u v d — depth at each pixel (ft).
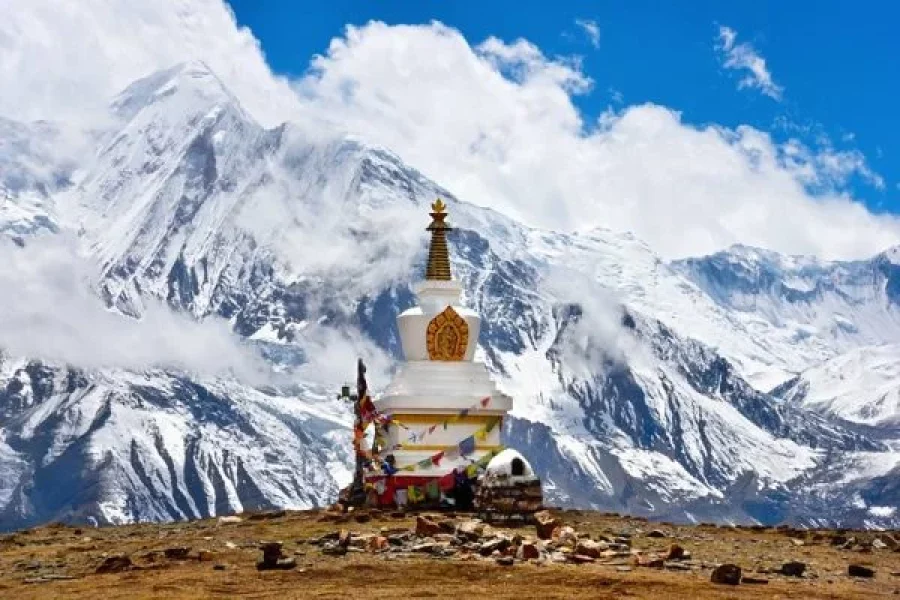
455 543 208.85
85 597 173.58
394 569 188.96
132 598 171.73
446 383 292.81
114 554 212.64
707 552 214.48
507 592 173.27
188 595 172.76
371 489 280.10
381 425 288.51
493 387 295.28
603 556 201.26
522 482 247.70
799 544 230.27
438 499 276.62
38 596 175.73
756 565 199.72
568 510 281.33
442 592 173.06
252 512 285.23
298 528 241.14
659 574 187.83
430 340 302.04
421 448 284.61
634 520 266.16
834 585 183.01
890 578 190.70
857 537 239.71
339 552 204.03
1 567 203.92
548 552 203.21
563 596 170.60
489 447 285.43
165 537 238.07
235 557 202.59
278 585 179.22
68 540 242.99
